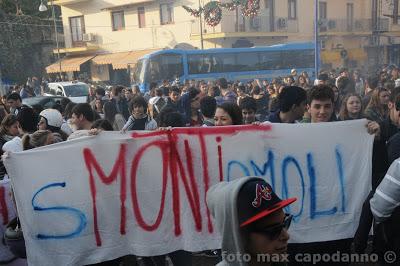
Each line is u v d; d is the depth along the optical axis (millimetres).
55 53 33219
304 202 3316
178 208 3297
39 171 3158
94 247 3225
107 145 3238
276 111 4066
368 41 33969
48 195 3168
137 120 6219
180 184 3297
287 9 29531
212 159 3307
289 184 3320
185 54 22375
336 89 6582
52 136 3744
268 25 28219
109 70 30875
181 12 27406
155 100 9008
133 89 13594
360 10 34188
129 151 3260
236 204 1376
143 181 3273
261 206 1398
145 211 3277
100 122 4664
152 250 3264
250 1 25375
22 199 3137
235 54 23312
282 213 1469
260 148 3309
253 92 11430
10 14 32594
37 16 35594
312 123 3311
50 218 3170
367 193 3285
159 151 3281
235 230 1378
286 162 3320
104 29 30859
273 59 24141
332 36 31609
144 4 28734
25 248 3270
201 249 3273
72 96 20016
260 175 3312
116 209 3250
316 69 19484
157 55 22047
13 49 30969
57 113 5102
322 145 3316
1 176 4242
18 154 3129
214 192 1484
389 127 3756
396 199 2494
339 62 30719
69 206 3193
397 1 34406
